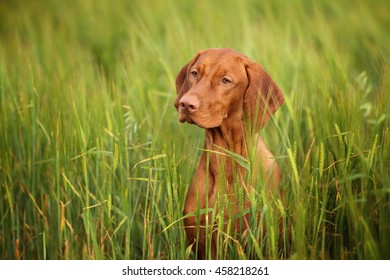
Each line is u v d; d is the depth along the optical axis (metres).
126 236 6.49
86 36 15.24
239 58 6.31
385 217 5.70
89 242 6.52
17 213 7.30
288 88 9.02
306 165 5.94
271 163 6.29
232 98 6.23
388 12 14.38
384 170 5.74
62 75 8.77
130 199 6.79
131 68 8.81
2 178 7.51
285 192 6.18
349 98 6.40
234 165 6.14
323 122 6.28
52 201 7.32
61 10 16.88
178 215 6.14
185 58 9.62
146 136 7.39
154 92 8.50
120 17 16.08
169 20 12.42
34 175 7.61
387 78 6.39
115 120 7.41
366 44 12.24
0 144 7.56
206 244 6.01
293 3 14.88
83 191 7.18
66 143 7.20
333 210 5.97
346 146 6.09
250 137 5.96
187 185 6.20
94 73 9.73
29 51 9.70
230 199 6.22
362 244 5.71
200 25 12.64
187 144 6.95
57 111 7.46
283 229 5.91
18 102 8.25
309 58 9.02
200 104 6.07
